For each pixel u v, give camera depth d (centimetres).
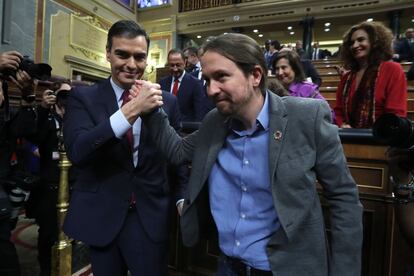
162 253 109
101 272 105
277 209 73
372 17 914
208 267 182
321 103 79
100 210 103
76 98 107
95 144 91
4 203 138
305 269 74
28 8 614
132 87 96
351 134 140
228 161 85
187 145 98
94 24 833
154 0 1126
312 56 932
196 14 1079
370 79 165
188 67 360
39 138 181
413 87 357
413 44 519
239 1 1038
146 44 103
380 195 139
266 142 79
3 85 135
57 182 186
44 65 128
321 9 932
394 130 69
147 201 106
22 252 239
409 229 75
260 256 80
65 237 152
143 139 104
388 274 137
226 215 85
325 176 76
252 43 75
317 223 76
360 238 74
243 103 75
